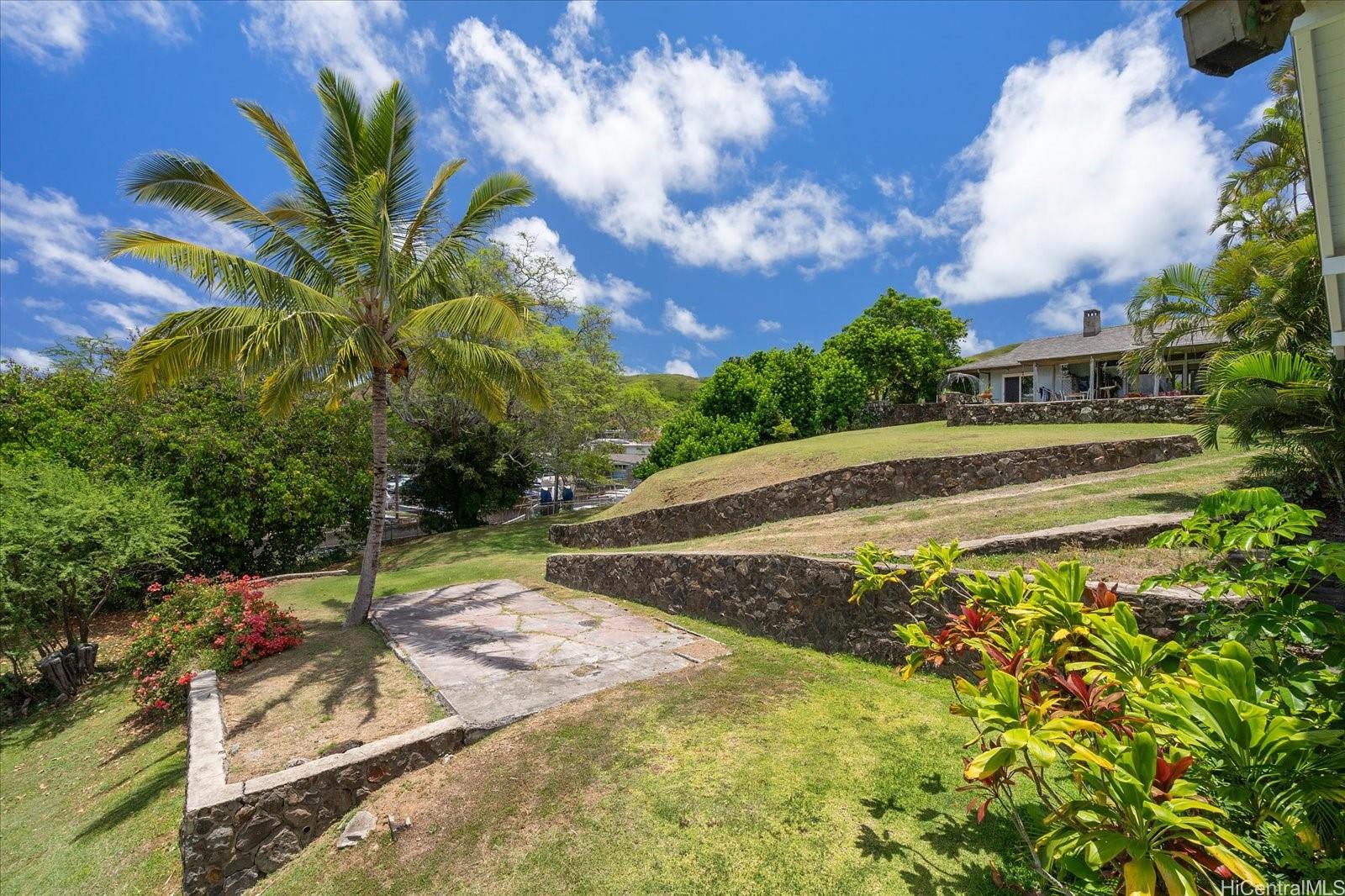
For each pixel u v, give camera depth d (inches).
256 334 262.8
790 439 812.6
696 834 133.8
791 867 120.8
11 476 347.3
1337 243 109.5
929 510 362.9
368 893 129.8
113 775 227.1
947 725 172.7
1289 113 329.7
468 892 125.8
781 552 273.7
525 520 816.3
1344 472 233.8
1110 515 269.0
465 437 816.3
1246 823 80.4
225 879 144.5
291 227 325.1
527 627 304.0
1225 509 111.9
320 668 256.8
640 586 350.0
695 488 562.9
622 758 166.6
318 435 642.8
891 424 831.1
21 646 333.4
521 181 349.7
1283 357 219.3
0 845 196.2
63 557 334.0
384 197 317.7
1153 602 171.8
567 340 735.1
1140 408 526.3
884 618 223.8
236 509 561.0
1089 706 86.7
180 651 272.2
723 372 912.9
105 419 541.3
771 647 252.4
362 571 332.5
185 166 277.4
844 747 163.6
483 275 631.2
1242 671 75.2
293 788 155.3
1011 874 109.4
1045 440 460.8
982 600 127.4
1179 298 326.3
